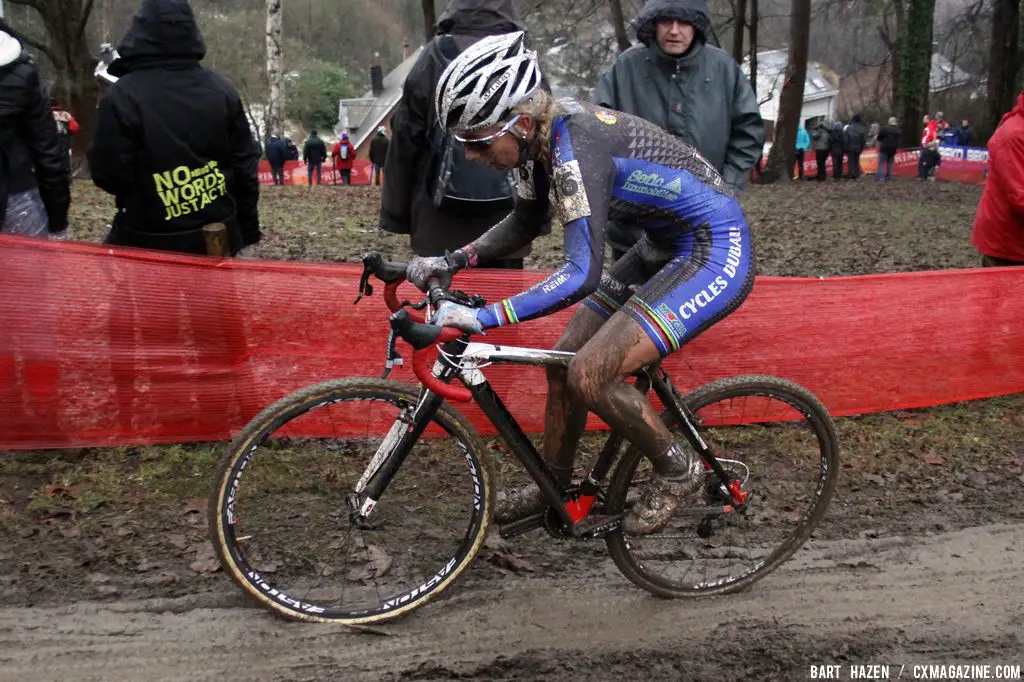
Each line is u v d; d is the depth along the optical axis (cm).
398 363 245
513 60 214
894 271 790
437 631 257
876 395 421
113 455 344
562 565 294
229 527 242
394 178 360
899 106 2630
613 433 263
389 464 250
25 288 324
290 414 239
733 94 382
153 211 340
